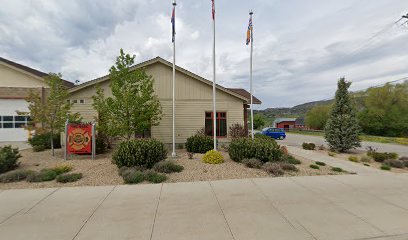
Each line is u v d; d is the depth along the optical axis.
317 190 6.18
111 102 11.30
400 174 8.26
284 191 6.06
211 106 15.44
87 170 8.16
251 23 13.57
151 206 5.03
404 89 38.00
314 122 54.53
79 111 14.26
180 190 6.12
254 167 8.46
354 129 14.70
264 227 4.08
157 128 15.01
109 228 4.05
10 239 3.70
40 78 17.30
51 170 7.66
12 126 16.81
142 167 7.94
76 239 3.69
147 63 14.61
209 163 9.17
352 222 4.31
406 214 4.69
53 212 4.74
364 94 42.53
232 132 14.84
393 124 37.53
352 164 10.31
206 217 4.48
